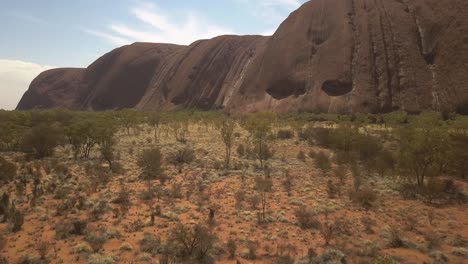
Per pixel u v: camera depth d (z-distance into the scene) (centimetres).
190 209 1897
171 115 8788
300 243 1470
